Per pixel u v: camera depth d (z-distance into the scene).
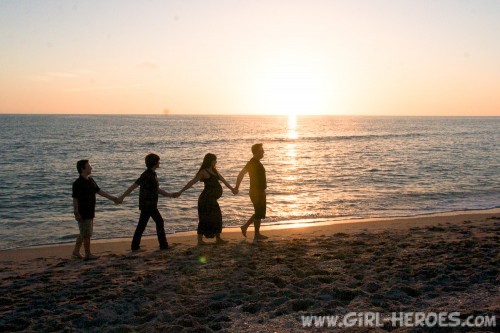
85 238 8.77
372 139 65.69
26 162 32.47
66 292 6.47
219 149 46.03
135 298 6.07
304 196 18.25
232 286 6.46
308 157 36.56
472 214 14.37
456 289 5.96
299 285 6.40
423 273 6.77
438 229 11.00
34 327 5.18
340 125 144.12
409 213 14.77
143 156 37.59
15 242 11.44
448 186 20.75
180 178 24.53
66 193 19.61
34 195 19.05
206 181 9.59
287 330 4.82
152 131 88.12
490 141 59.22
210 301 5.85
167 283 6.71
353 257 8.02
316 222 13.33
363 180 22.88
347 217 14.14
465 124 155.00
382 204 16.47
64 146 48.28
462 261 7.42
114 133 78.38
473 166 28.94
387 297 5.73
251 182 9.86
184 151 43.22
